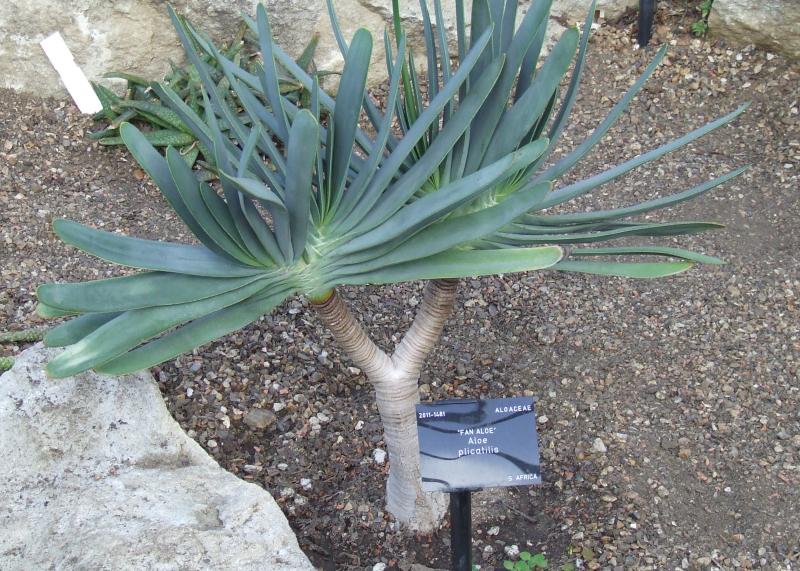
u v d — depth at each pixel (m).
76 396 1.90
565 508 2.16
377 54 3.54
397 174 1.64
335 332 1.65
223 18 3.30
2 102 3.31
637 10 3.70
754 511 2.14
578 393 2.44
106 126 3.31
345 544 2.07
